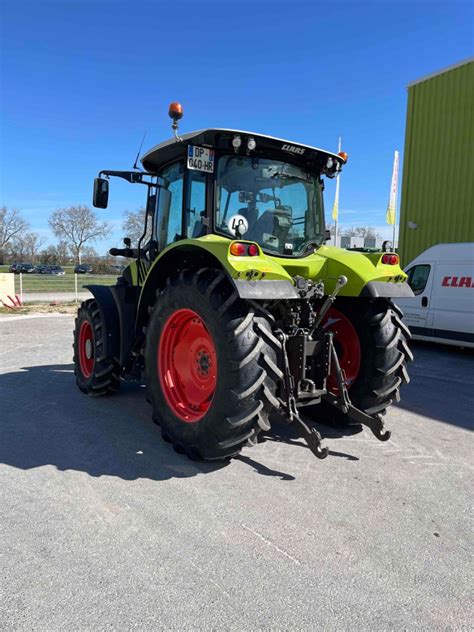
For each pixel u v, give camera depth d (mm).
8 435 4066
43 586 2160
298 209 4145
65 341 9258
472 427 4586
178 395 3787
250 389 3102
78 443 3900
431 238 12945
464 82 11945
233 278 3043
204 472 3389
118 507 2873
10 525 2664
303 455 3746
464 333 8609
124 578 2225
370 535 2629
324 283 4066
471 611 2059
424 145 12961
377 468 3537
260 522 2732
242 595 2125
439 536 2637
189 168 3525
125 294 4855
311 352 3639
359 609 2053
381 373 3955
